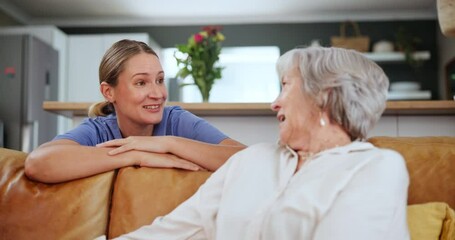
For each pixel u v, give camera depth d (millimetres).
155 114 1632
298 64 1116
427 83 6516
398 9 6516
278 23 6816
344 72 1062
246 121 2840
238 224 1065
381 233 951
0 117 5051
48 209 1281
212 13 6688
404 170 1034
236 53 6922
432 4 6305
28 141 5031
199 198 1177
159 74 1631
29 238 1271
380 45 6371
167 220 1178
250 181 1115
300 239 994
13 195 1306
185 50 2949
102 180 1309
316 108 1089
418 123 2742
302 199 1013
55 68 5734
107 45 6273
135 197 1273
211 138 1617
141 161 1328
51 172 1296
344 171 1021
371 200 967
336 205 977
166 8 6492
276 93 6828
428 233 1146
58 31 6039
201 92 2988
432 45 6566
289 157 1141
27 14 6664
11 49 5090
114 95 1657
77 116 2881
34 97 5148
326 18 6723
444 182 1232
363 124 1080
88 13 6684
